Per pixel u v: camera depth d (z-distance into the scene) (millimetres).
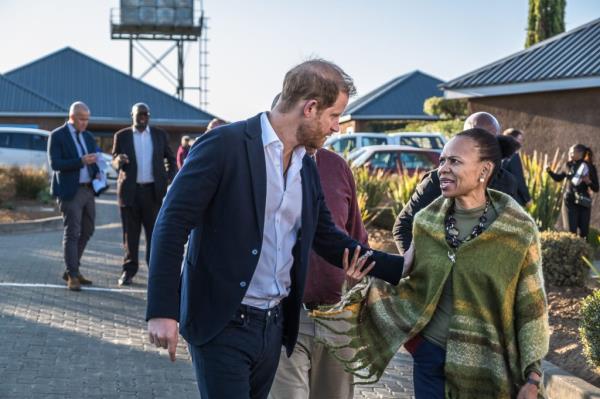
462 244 3725
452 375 3707
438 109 37750
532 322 3668
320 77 3404
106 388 5895
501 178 5086
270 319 3541
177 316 3287
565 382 5891
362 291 4016
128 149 9539
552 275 8516
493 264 3680
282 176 3500
